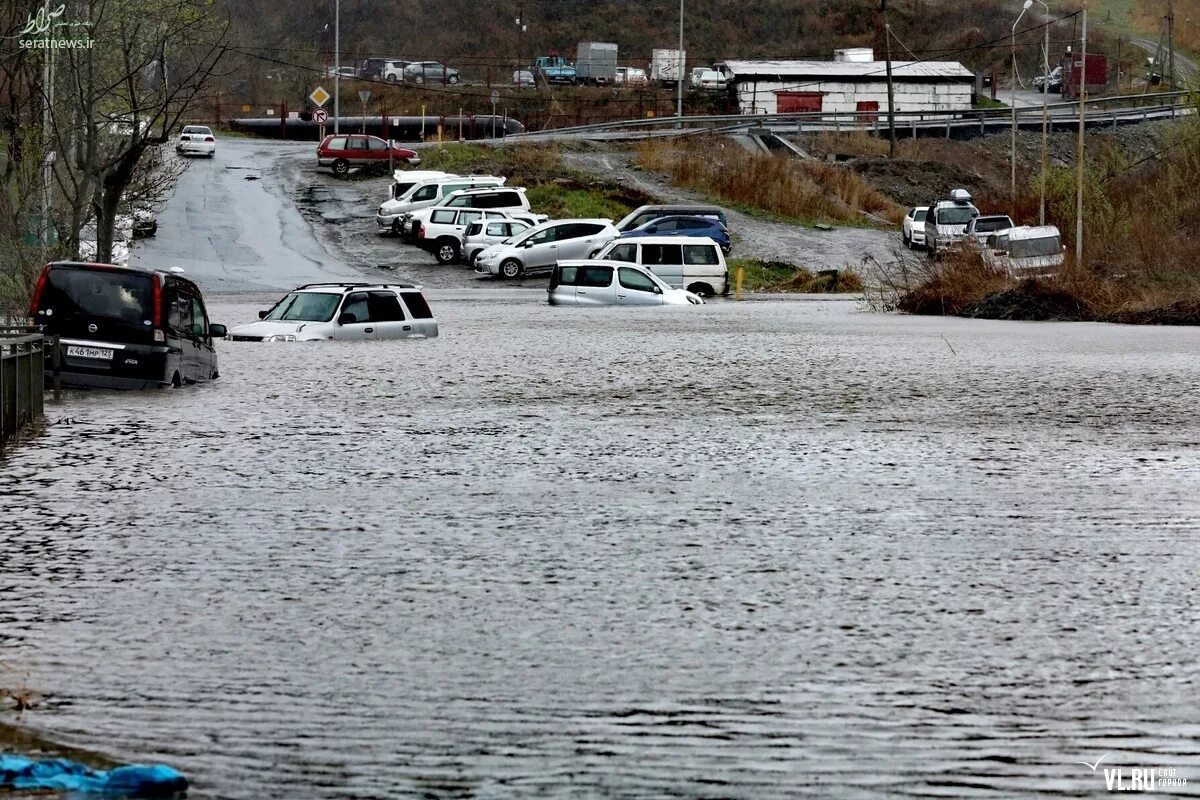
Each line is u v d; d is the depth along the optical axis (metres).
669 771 21.56
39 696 24.30
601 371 73.38
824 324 105.25
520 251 144.88
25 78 96.94
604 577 32.12
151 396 61.69
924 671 25.89
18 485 42.19
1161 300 114.62
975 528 37.44
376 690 24.72
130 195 98.19
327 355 79.38
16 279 83.38
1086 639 27.78
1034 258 132.25
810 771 21.62
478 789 20.88
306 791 20.75
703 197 191.00
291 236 162.62
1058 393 65.81
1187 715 23.91
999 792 20.98
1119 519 38.62
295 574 32.12
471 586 31.25
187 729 22.94
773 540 35.81
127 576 31.83
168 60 105.00
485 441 51.09
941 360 80.00
